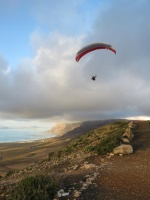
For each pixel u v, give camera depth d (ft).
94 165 73.92
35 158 286.87
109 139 101.60
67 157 99.14
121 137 105.70
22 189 47.60
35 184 49.14
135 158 80.43
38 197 45.09
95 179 56.80
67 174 62.08
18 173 100.94
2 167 232.94
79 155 94.53
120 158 81.51
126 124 156.35
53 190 48.37
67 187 51.93
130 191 50.19
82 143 123.13
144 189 51.24
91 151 95.40
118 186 52.80
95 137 131.13
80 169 71.05
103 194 48.49
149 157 80.28
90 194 48.34
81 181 55.42
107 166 70.90
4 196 48.62
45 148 418.31
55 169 81.00
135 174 61.16
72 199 46.01
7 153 444.55
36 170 91.56
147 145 97.09
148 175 60.23
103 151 89.40
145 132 126.21
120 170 65.05
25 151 442.09
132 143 101.09
